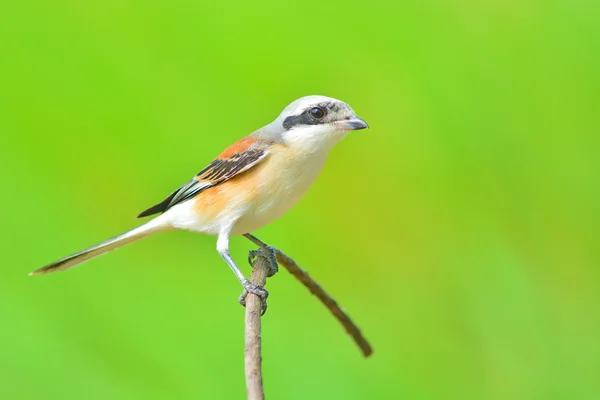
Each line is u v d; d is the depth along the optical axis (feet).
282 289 35.53
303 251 36.63
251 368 20.01
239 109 37.22
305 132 27.35
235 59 37.45
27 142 36.50
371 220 36.86
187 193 28.66
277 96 37.29
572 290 34.96
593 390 33.58
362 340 27.12
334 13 37.04
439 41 36.50
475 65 36.11
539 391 33.94
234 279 36.11
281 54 37.29
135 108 37.14
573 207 35.14
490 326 34.88
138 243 36.32
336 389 33.71
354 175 36.99
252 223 28.12
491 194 35.73
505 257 35.37
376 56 36.94
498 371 34.40
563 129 35.37
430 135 36.19
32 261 35.01
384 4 36.88
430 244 36.17
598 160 34.91
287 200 27.84
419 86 36.35
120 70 37.37
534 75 35.76
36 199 35.86
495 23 36.40
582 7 35.58
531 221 35.45
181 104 37.37
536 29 35.99
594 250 34.86
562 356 34.14
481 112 35.83
